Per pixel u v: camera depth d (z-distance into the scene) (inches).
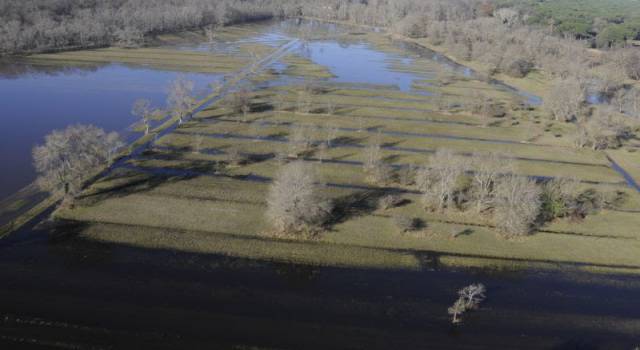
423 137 4586.6
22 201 2945.4
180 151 3858.3
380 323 2167.8
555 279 2564.0
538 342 2110.0
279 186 2827.3
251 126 4537.4
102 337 1961.1
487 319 2230.6
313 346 2006.6
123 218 2822.3
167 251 2559.1
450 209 3171.8
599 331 2194.9
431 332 2132.1
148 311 2124.8
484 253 2748.5
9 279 2249.0
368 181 3533.5
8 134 4042.8
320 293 2338.8
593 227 3093.0
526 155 4279.0
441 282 2484.0
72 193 2901.1
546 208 3137.3
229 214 2965.1
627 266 2711.6
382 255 2669.8
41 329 1974.7
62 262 2402.8
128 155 3710.6
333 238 2785.4
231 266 2486.5
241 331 2058.3
